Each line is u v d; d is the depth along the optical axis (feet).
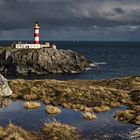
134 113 92.27
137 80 196.44
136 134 69.97
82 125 77.25
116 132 71.46
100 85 181.06
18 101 108.99
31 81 153.38
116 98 119.85
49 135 66.13
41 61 555.28
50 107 92.58
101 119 85.15
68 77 500.74
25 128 72.02
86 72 555.28
